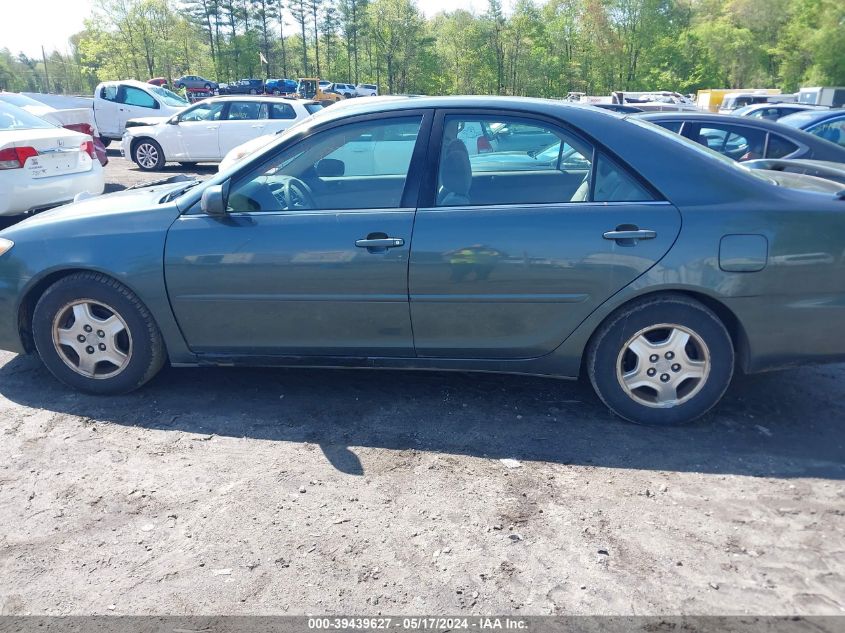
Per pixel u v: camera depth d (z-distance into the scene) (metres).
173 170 15.08
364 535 2.69
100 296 3.72
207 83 57.31
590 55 63.91
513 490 2.99
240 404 3.83
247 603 2.33
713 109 34.47
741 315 3.30
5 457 3.28
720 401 3.86
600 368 3.50
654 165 3.36
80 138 8.14
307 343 3.65
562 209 3.37
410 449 3.34
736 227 3.24
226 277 3.56
